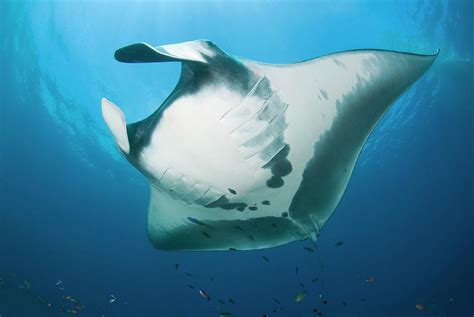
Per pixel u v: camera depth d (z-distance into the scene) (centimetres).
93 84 988
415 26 892
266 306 1678
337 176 267
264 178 244
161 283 1664
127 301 1689
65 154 1245
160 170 223
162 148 212
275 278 1630
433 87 1076
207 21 877
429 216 1479
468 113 1149
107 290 1659
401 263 1641
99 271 1620
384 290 1669
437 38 936
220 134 211
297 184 256
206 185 238
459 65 1011
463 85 1065
